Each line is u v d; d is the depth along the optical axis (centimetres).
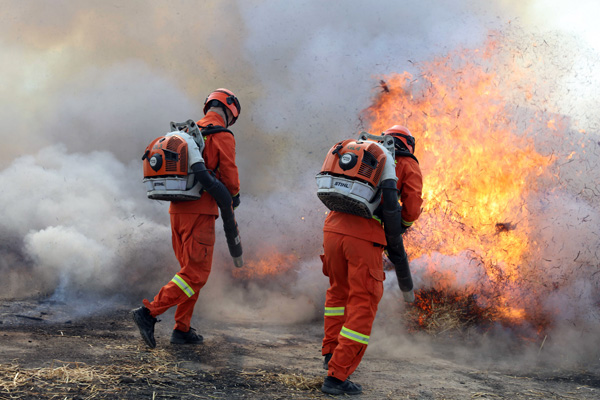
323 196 328
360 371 366
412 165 342
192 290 379
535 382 365
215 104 416
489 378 367
